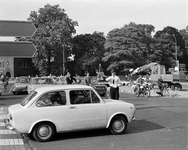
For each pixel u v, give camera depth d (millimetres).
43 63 61906
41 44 58906
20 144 7129
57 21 61125
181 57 75812
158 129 8883
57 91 7609
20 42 22094
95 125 7758
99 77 30484
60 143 7156
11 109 7516
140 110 13141
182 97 21000
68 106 7512
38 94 7465
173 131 8586
